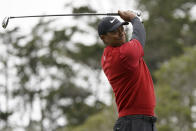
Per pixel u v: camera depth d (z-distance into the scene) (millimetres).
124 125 14844
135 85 14711
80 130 60219
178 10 110875
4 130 107125
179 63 60375
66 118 105062
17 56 110188
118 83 14922
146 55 102000
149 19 105062
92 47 106312
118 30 14836
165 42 102750
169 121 53250
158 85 61156
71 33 108688
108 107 63688
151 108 14797
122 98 14930
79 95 107000
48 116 106625
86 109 103250
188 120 53656
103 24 14867
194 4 111562
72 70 108312
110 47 15016
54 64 108812
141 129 14656
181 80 59969
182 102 58094
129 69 14562
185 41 106312
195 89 59562
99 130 58438
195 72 59781
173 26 104750
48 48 109500
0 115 108188
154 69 101562
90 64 108000
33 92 109250
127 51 14438
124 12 15359
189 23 106938
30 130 106938
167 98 55812
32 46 108562
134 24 15125
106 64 15102
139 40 14773
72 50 108188
